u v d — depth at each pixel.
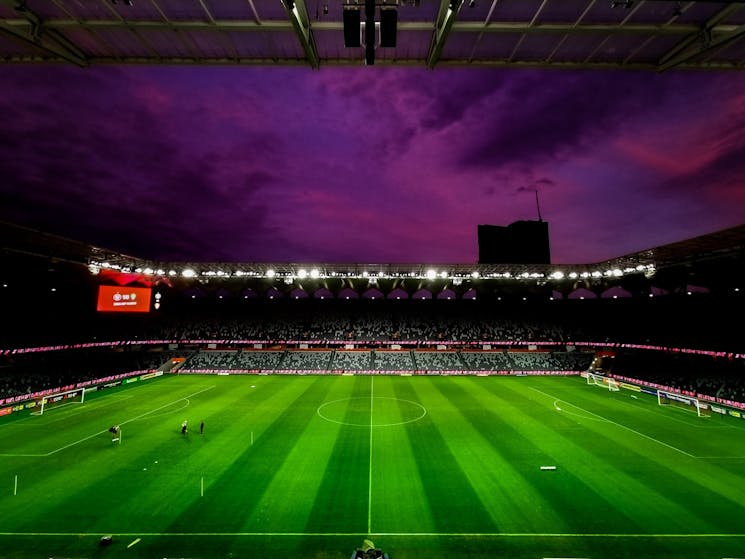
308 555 13.92
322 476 20.16
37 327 51.00
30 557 13.69
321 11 9.80
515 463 22.03
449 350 63.28
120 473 20.47
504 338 65.00
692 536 15.09
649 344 56.78
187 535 15.00
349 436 26.83
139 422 30.19
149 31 10.17
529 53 10.88
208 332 66.00
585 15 9.53
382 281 63.19
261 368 57.84
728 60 10.71
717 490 18.88
